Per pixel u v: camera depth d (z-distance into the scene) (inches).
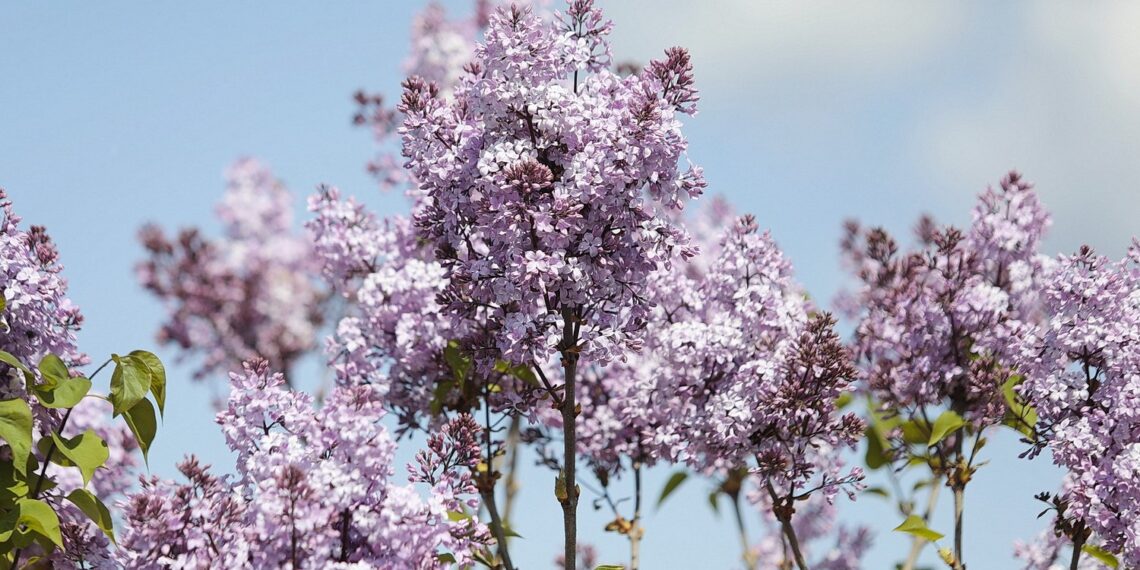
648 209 217.9
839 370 246.8
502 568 265.0
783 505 250.1
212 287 584.7
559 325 216.2
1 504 220.7
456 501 210.1
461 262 223.1
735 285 260.7
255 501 198.4
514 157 210.8
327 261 289.6
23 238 231.8
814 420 249.1
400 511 199.5
